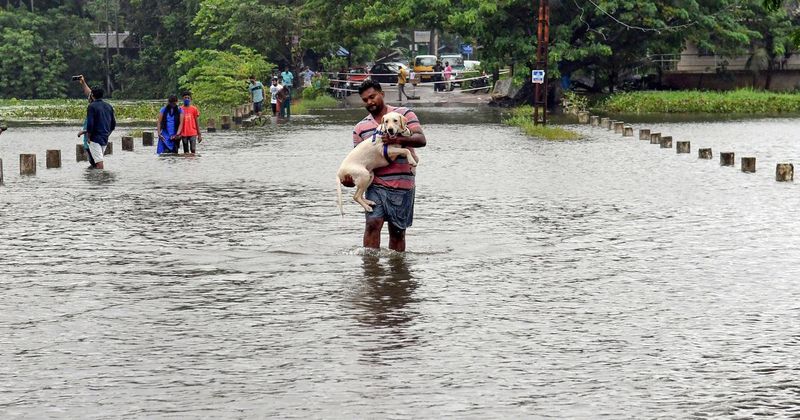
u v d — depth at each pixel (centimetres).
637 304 1205
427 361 970
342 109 6962
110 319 1131
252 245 1598
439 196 2238
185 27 9725
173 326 1100
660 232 1738
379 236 1534
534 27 7144
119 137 4481
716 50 7700
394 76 8531
